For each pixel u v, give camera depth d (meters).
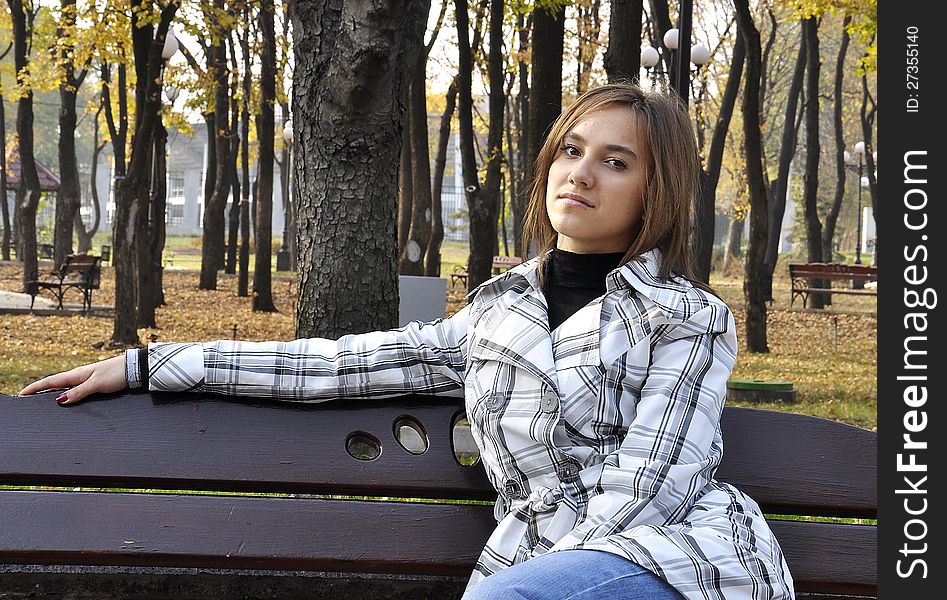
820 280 24.27
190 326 16.47
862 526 2.29
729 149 34.19
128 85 21.20
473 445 4.75
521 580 1.80
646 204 2.18
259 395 2.31
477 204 12.62
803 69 25.66
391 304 5.05
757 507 2.13
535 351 2.15
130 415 2.27
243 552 2.14
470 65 11.98
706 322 2.09
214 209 24.34
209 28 13.93
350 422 2.32
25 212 21.00
